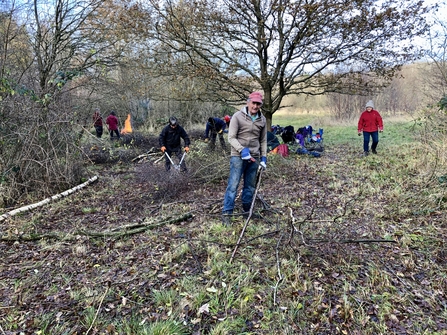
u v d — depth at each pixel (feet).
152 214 16.78
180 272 10.58
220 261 11.00
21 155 20.48
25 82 22.63
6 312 9.00
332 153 33.19
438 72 32.32
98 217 16.78
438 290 9.08
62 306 9.16
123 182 24.47
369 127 29.55
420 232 12.50
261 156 15.06
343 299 8.84
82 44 28.84
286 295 9.14
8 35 22.81
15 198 20.08
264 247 11.88
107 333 8.04
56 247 12.92
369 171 22.94
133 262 11.48
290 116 105.50
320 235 12.76
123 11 30.25
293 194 18.69
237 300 8.91
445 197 15.40
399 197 16.37
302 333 7.82
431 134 24.90
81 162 24.34
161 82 39.24
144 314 8.70
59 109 22.03
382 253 11.17
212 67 31.99
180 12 30.78
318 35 29.37
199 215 15.90
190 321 8.34
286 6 26.78
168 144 24.36
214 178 22.30
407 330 7.73
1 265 11.71
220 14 30.25
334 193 18.47
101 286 10.04
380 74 32.73
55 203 19.31
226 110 66.13
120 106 55.52
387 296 8.89
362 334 7.69
